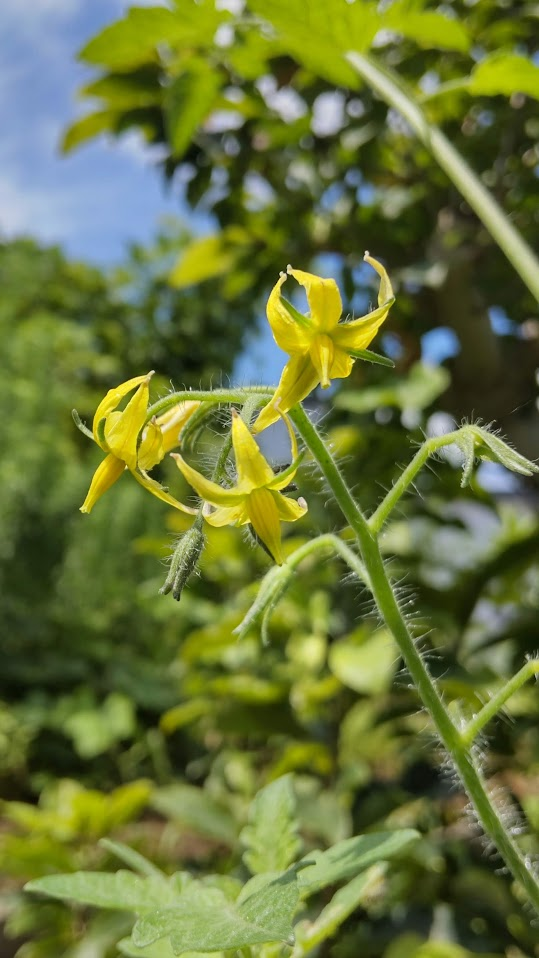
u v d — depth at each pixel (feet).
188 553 0.66
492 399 1.36
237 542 1.54
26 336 3.61
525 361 1.36
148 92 1.40
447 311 1.32
